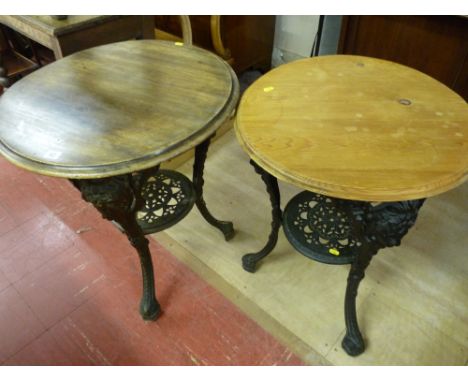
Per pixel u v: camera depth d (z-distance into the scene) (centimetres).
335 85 107
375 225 82
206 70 112
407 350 116
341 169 79
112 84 106
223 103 98
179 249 148
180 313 127
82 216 161
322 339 120
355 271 101
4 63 201
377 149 84
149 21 165
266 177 104
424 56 168
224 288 134
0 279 138
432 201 164
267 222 158
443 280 134
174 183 134
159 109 96
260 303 129
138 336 122
